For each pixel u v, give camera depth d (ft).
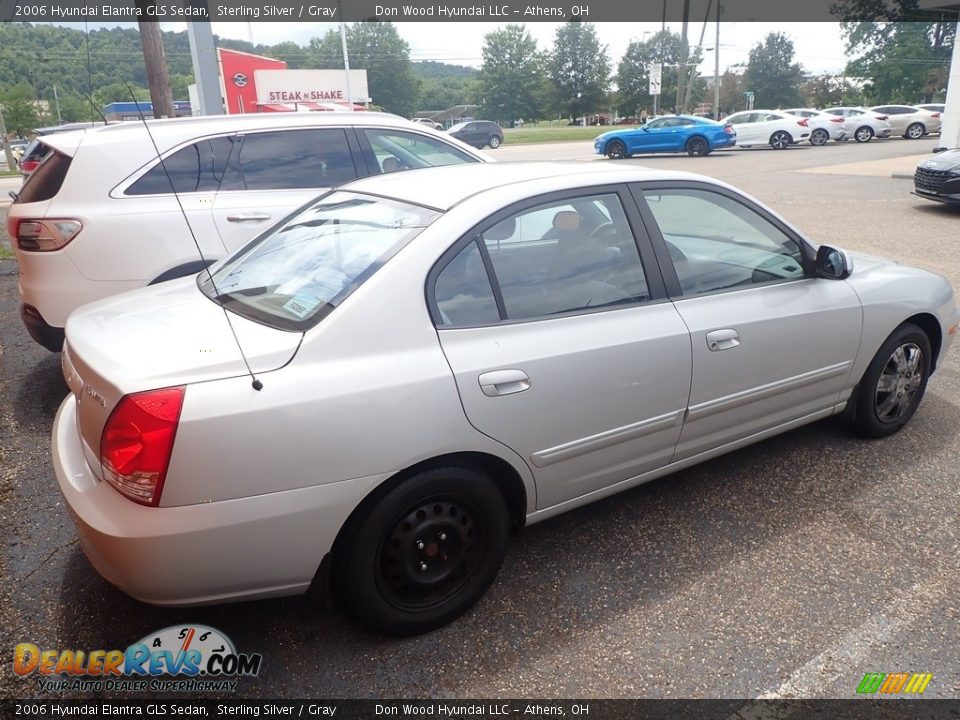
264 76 109.50
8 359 18.39
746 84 266.16
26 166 38.04
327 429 7.07
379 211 9.30
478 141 107.34
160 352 7.28
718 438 10.61
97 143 15.06
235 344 7.34
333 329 7.43
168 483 6.64
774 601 8.87
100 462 7.06
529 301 8.70
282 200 16.51
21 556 9.81
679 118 79.97
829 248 11.10
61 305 14.73
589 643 8.19
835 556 9.75
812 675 7.72
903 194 45.68
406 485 7.66
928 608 8.72
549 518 10.18
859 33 215.31
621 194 9.77
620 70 249.96
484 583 8.62
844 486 11.55
